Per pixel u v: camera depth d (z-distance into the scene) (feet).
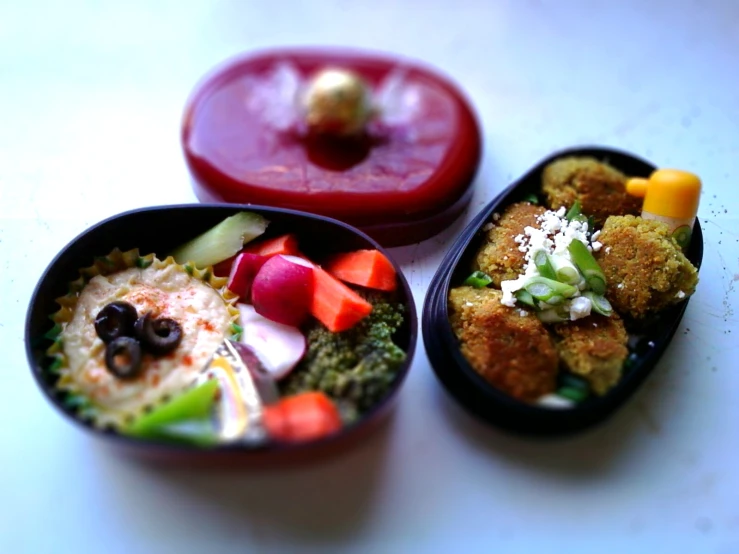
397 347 0.87
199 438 0.73
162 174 1.14
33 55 1.29
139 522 0.82
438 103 1.22
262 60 1.26
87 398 0.80
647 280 0.89
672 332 0.90
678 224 0.96
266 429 0.74
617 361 0.85
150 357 0.84
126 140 1.19
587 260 0.91
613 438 0.88
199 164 1.09
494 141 1.23
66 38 1.33
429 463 0.86
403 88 1.24
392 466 0.86
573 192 1.02
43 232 1.05
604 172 1.04
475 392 0.83
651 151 1.22
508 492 0.85
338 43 1.39
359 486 0.84
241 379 0.82
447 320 0.88
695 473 0.86
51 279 0.86
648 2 1.45
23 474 0.85
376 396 0.81
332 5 1.45
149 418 0.74
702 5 1.44
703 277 1.03
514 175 1.18
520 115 1.28
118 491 0.83
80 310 0.88
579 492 0.85
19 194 1.10
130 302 0.88
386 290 0.90
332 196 1.04
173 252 0.96
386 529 0.82
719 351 0.96
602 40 1.40
